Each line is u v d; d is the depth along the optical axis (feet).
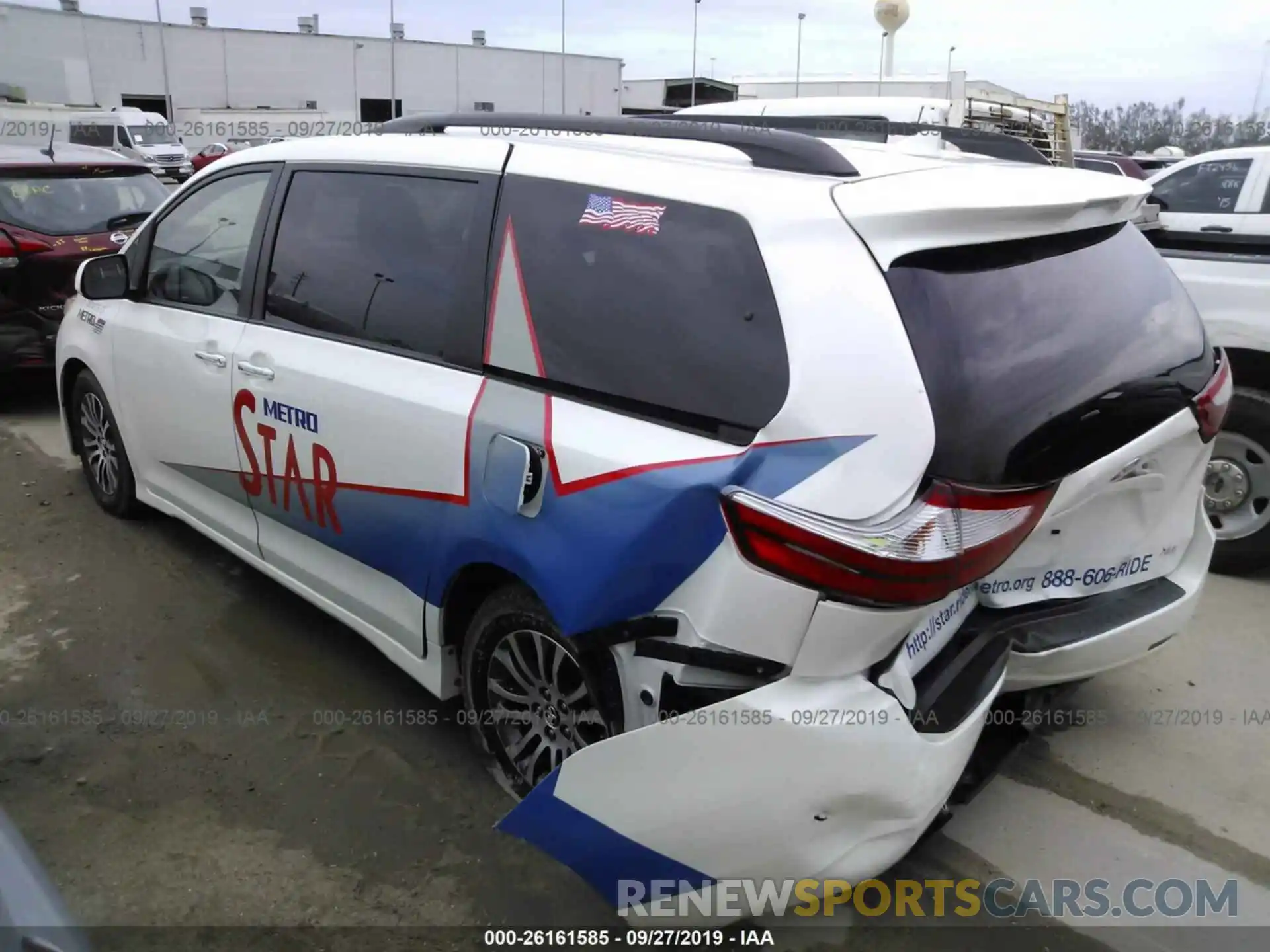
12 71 116.67
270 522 11.73
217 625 12.98
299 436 10.59
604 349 7.90
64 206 22.75
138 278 13.64
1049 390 7.20
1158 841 9.40
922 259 6.92
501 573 8.89
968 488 6.58
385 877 8.78
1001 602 8.60
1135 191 8.48
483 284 8.92
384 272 9.93
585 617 7.59
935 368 6.64
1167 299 9.07
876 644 6.66
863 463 6.47
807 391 6.67
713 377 7.18
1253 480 14.23
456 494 8.79
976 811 9.81
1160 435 8.13
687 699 7.23
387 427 9.41
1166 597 9.34
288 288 11.07
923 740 6.97
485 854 9.07
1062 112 45.32
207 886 8.61
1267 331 13.55
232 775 10.09
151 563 14.70
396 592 10.02
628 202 7.97
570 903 8.54
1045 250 7.81
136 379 13.66
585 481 7.63
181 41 127.75
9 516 16.31
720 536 6.82
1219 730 11.06
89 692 11.48
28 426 21.67
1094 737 10.94
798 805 6.81
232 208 12.12
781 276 6.95
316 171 11.02
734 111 30.89
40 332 21.98
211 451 12.31
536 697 9.01
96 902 8.39
